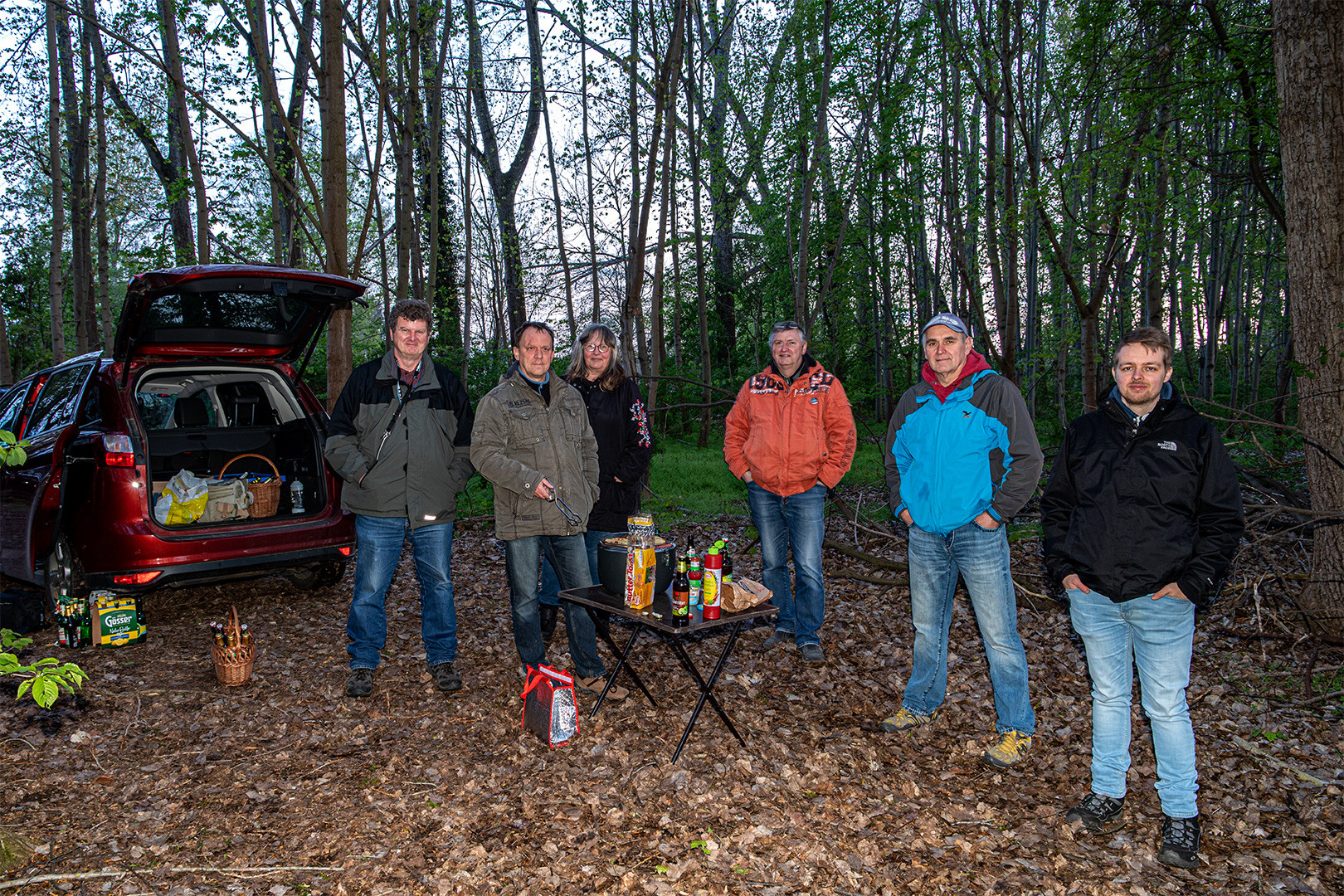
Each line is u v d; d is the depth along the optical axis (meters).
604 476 4.58
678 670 4.43
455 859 2.66
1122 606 2.83
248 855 2.66
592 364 4.51
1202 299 20.84
